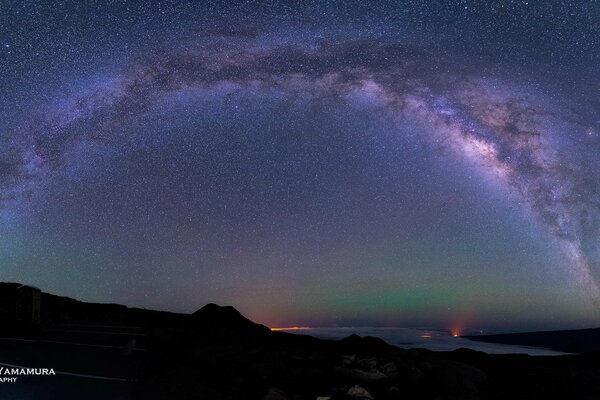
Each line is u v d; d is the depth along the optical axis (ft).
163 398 26.13
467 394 29.07
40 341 37.93
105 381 28.60
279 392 25.94
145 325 46.34
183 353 34.50
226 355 32.50
